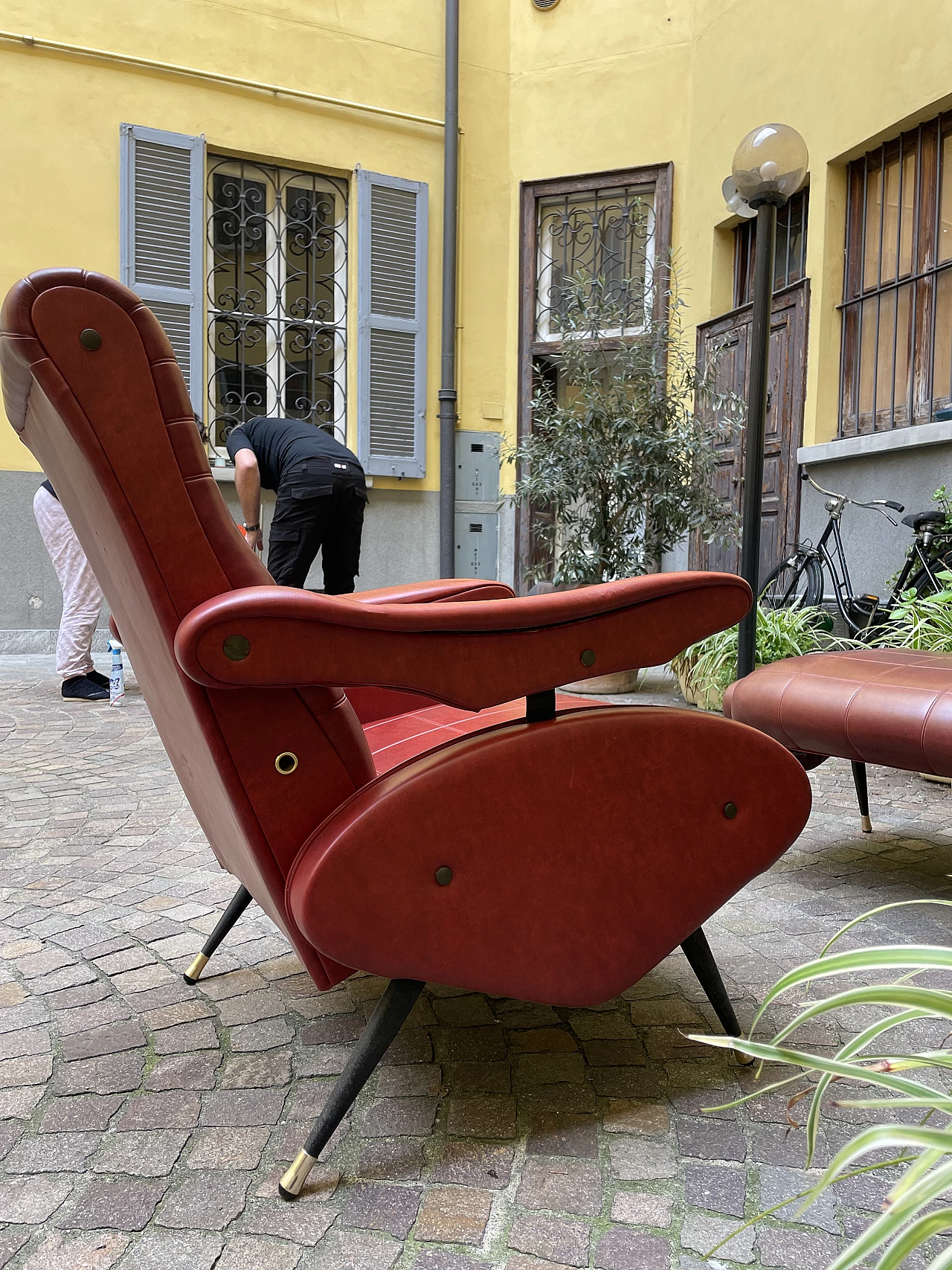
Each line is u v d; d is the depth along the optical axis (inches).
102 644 236.1
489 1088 49.8
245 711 39.3
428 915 40.1
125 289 34.5
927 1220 19.8
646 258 229.5
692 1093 49.5
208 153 239.9
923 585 167.6
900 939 70.1
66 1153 44.1
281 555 160.4
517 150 266.8
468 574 272.4
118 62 225.3
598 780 43.6
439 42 257.4
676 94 252.7
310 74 244.4
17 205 219.3
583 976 44.5
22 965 65.6
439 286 264.8
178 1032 56.1
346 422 260.4
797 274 223.5
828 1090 49.8
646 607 44.4
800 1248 37.9
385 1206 40.4
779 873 85.8
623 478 172.1
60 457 41.4
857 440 196.1
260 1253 37.7
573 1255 37.5
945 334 188.1
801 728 78.9
